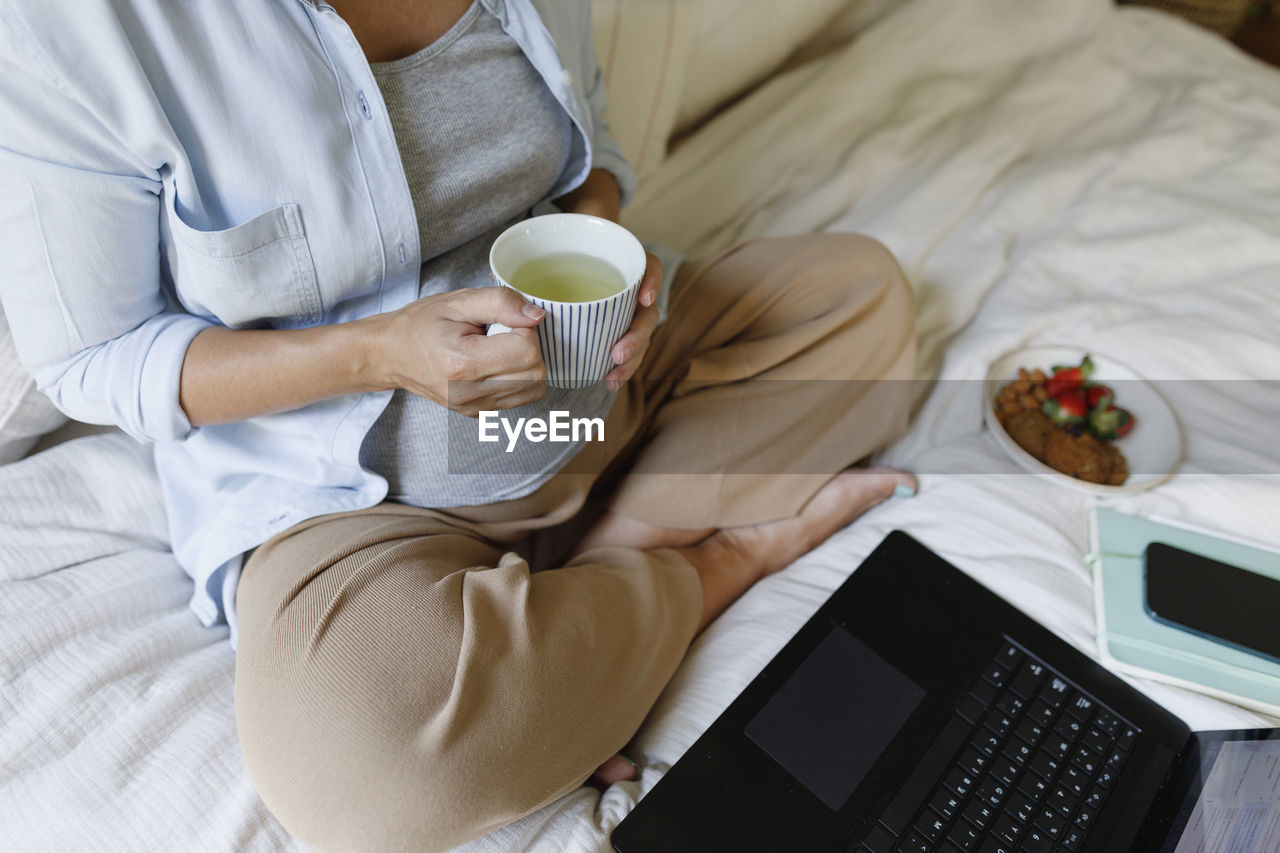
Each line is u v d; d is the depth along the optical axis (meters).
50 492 0.90
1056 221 1.40
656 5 1.26
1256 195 1.41
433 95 0.78
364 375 0.75
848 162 1.43
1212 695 0.85
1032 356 1.19
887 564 0.96
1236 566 0.94
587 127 0.93
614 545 0.99
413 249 0.79
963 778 0.80
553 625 0.78
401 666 0.72
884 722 0.83
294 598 0.76
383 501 0.88
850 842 0.76
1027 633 0.90
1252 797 0.73
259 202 0.72
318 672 0.72
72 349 0.73
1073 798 0.79
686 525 1.02
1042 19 1.67
